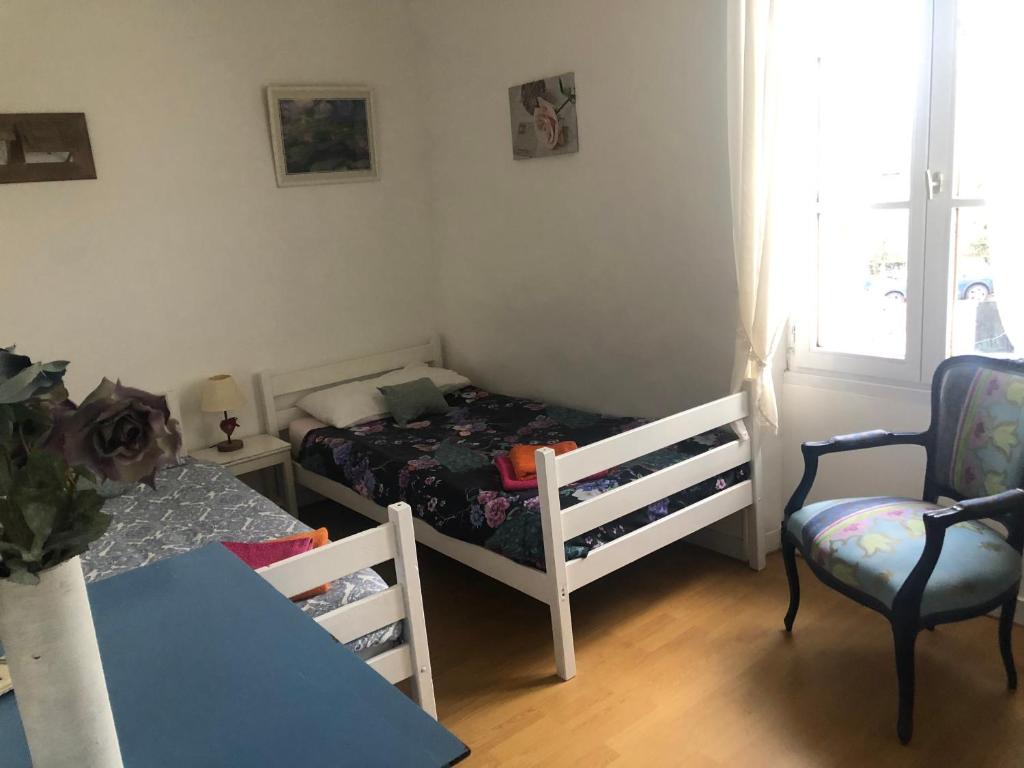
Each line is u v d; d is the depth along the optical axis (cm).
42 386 85
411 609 204
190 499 304
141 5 341
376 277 426
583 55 336
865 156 278
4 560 84
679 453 295
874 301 287
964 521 214
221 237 373
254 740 104
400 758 99
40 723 91
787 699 235
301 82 388
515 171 383
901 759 207
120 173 344
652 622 283
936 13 249
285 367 400
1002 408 228
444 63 407
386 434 357
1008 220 238
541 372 397
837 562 225
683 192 311
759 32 262
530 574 252
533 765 217
